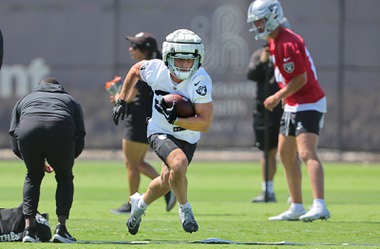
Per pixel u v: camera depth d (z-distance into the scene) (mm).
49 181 61312
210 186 60406
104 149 81312
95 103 81125
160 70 28672
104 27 81000
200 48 27859
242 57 79188
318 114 36656
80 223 36000
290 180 37812
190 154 29281
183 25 80000
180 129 28688
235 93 79500
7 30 81688
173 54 27734
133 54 41906
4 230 28938
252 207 45344
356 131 79562
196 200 50219
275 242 29719
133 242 29266
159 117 28766
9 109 81562
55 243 28562
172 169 27688
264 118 48688
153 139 28703
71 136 29000
